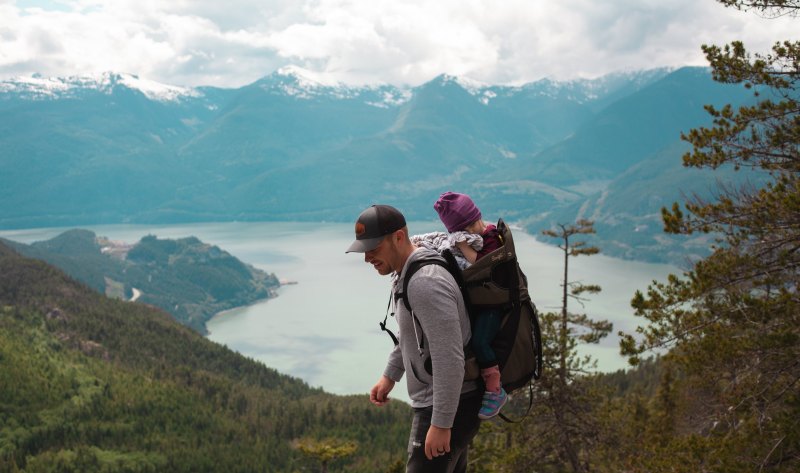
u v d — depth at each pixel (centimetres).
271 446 14600
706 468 1167
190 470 13738
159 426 16300
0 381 17288
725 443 1153
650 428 2172
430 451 357
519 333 382
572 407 2273
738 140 1162
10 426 15638
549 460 2252
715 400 1343
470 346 376
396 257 384
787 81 1114
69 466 13775
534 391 2302
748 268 1123
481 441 2291
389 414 15600
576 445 2269
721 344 1105
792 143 1107
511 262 383
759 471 1070
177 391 18275
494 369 373
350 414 15775
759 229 1141
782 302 1066
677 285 1195
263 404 17838
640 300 1204
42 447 15088
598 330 2350
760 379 1134
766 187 1157
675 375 2425
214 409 17550
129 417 16625
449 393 351
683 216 1212
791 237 1112
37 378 17988
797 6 1104
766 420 1119
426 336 362
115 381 18912
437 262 369
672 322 1176
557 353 2286
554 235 2488
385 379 452
